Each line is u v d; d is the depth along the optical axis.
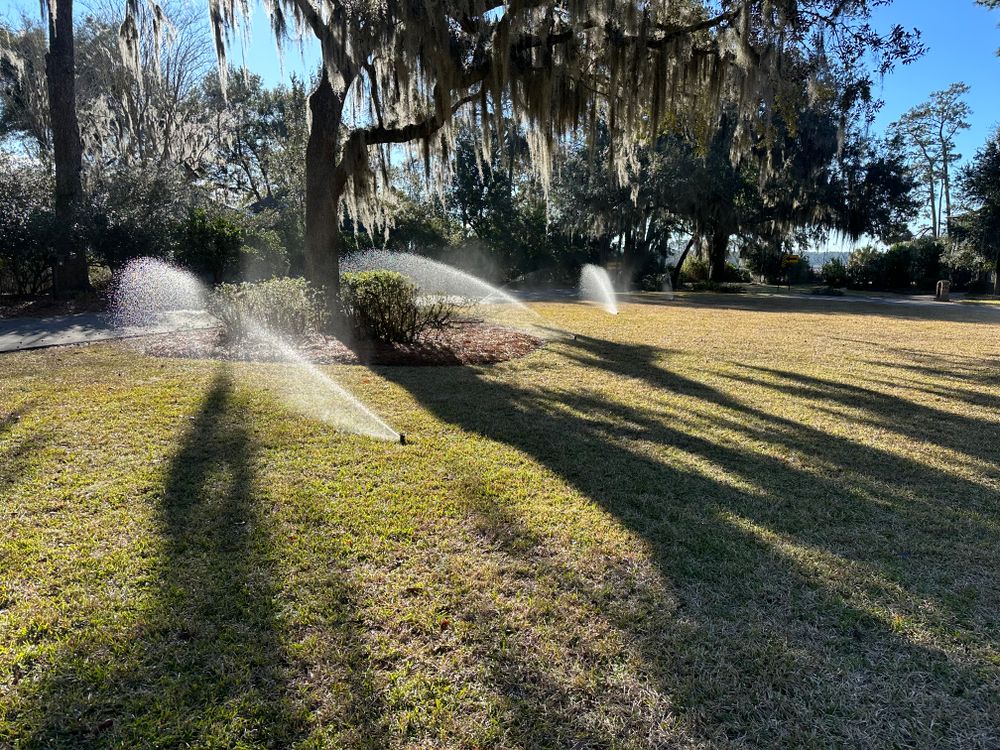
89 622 1.95
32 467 3.24
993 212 24.17
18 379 5.28
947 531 2.71
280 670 1.74
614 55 7.62
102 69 20.97
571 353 7.55
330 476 3.23
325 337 7.58
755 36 7.97
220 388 5.05
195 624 1.94
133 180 13.46
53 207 12.23
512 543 2.54
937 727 1.57
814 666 1.80
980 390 5.69
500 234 27.91
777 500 3.04
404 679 1.72
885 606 2.12
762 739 1.53
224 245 13.17
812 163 21.97
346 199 9.77
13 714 1.57
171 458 3.42
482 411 4.67
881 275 29.77
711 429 4.32
